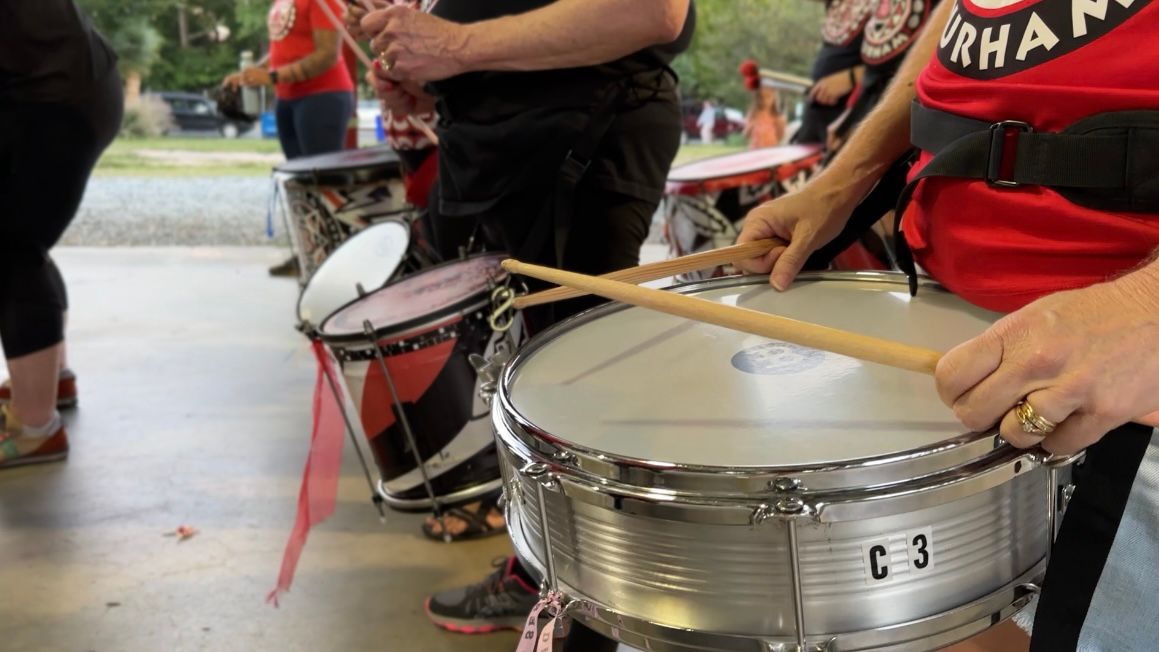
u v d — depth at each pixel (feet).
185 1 12.96
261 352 9.62
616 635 2.22
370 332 4.62
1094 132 2.24
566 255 4.59
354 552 5.80
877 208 3.22
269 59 11.63
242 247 14.07
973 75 2.53
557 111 4.31
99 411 8.16
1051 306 1.95
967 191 2.57
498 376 2.77
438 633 4.96
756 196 7.53
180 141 14.90
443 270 5.41
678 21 4.13
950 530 2.04
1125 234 2.25
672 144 4.64
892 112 3.16
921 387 2.39
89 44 6.86
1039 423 1.90
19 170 6.66
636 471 2.04
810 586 2.02
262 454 7.25
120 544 5.96
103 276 12.73
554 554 2.33
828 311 2.93
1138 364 1.89
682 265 3.11
